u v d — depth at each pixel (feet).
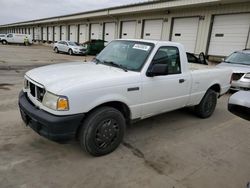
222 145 13.24
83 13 100.07
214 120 17.57
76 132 10.29
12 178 9.02
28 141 12.08
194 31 56.80
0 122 14.29
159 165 10.66
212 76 16.98
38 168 9.80
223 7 49.60
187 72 14.73
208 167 10.79
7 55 61.16
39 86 10.18
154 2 61.82
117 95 10.82
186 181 9.60
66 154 11.07
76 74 10.88
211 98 17.63
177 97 14.23
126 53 13.28
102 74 11.04
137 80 11.57
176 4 55.47
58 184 8.86
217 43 52.08
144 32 72.90
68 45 81.41
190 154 11.91
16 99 19.52
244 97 8.05
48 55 71.15
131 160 10.90
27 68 38.86
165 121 16.60
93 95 9.96
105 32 93.15
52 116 9.39
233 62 29.17
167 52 13.30
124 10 74.08
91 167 10.12
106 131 10.85
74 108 9.53
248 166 11.10
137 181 9.37
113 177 9.52
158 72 11.85
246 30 46.34
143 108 12.29
